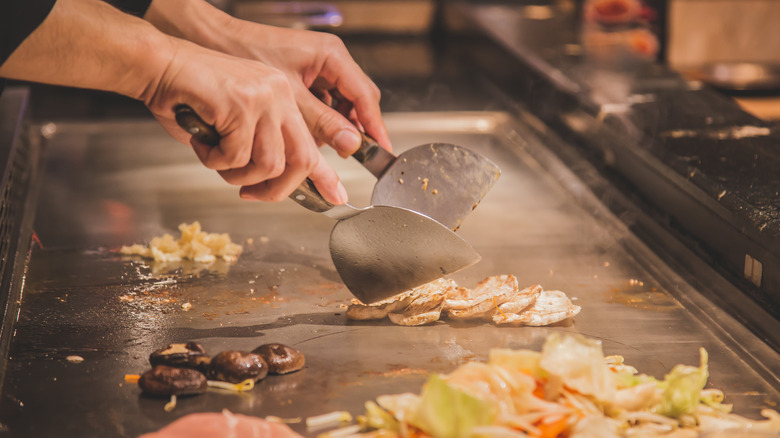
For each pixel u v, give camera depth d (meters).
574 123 1.60
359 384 1.00
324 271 1.22
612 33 2.04
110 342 1.06
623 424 0.93
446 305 1.11
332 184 1.04
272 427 0.91
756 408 0.96
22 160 1.50
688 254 1.20
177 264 1.23
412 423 0.91
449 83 2.09
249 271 1.22
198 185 1.49
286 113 1.00
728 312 1.10
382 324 1.10
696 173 1.23
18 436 0.93
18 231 1.28
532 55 1.90
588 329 1.09
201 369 1.00
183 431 0.91
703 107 1.50
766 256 1.09
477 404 0.88
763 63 2.63
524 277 1.20
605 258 1.24
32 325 1.09
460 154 1.14
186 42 1.01
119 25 0.98
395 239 1.06
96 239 1.30
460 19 2.48
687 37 2.63
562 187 1.46
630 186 1.41
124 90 1.00
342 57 1.18
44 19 0.96
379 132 1.20
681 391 0.94
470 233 1.32
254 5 2.55
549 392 0.94
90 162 1.57
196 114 0.99
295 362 1.01
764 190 1.17
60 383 0.99
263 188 1.04
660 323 1.09
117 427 0.94
